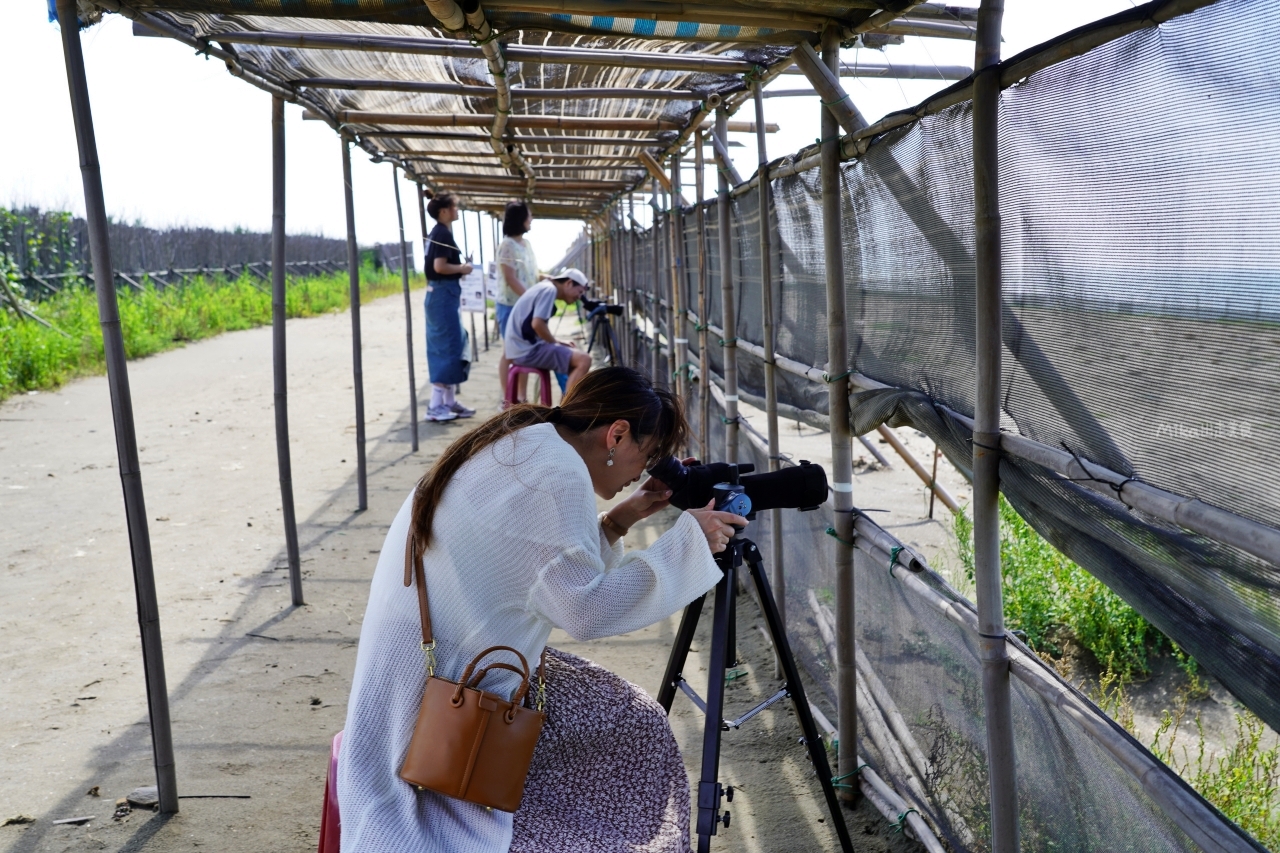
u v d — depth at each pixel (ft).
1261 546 4.31
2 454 27.07
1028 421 6.63
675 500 7.95
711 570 6.61
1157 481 5.21
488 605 6.23
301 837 9.65
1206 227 4.66
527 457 6.27
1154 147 4.99
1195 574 5.00
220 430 30.76
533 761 6.60
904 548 8.94
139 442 28.89
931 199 7.73
